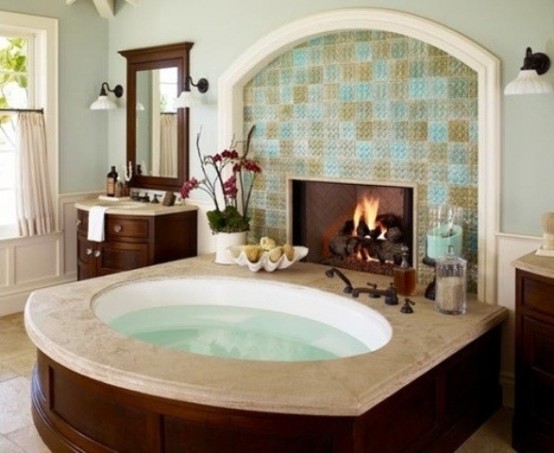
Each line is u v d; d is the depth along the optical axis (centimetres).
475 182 374
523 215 346
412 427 265
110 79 581
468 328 309
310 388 231
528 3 334
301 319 387
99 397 263
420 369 261
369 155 420
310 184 465
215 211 460
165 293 414
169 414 240
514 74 342
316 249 470
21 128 521
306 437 226
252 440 230
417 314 331
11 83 525
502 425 333
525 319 297
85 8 558
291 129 459
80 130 566
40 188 536
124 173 574
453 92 377
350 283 385
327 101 436
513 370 352
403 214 418
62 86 548
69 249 566
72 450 277
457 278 331
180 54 508
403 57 396
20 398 355
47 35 532
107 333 295
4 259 518
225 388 230
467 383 315
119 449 258
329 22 413
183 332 385
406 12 379
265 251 430
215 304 417
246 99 484
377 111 412
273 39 443
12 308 523
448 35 361
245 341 370
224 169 493
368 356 267
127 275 415
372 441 237
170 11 518
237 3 469
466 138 375
